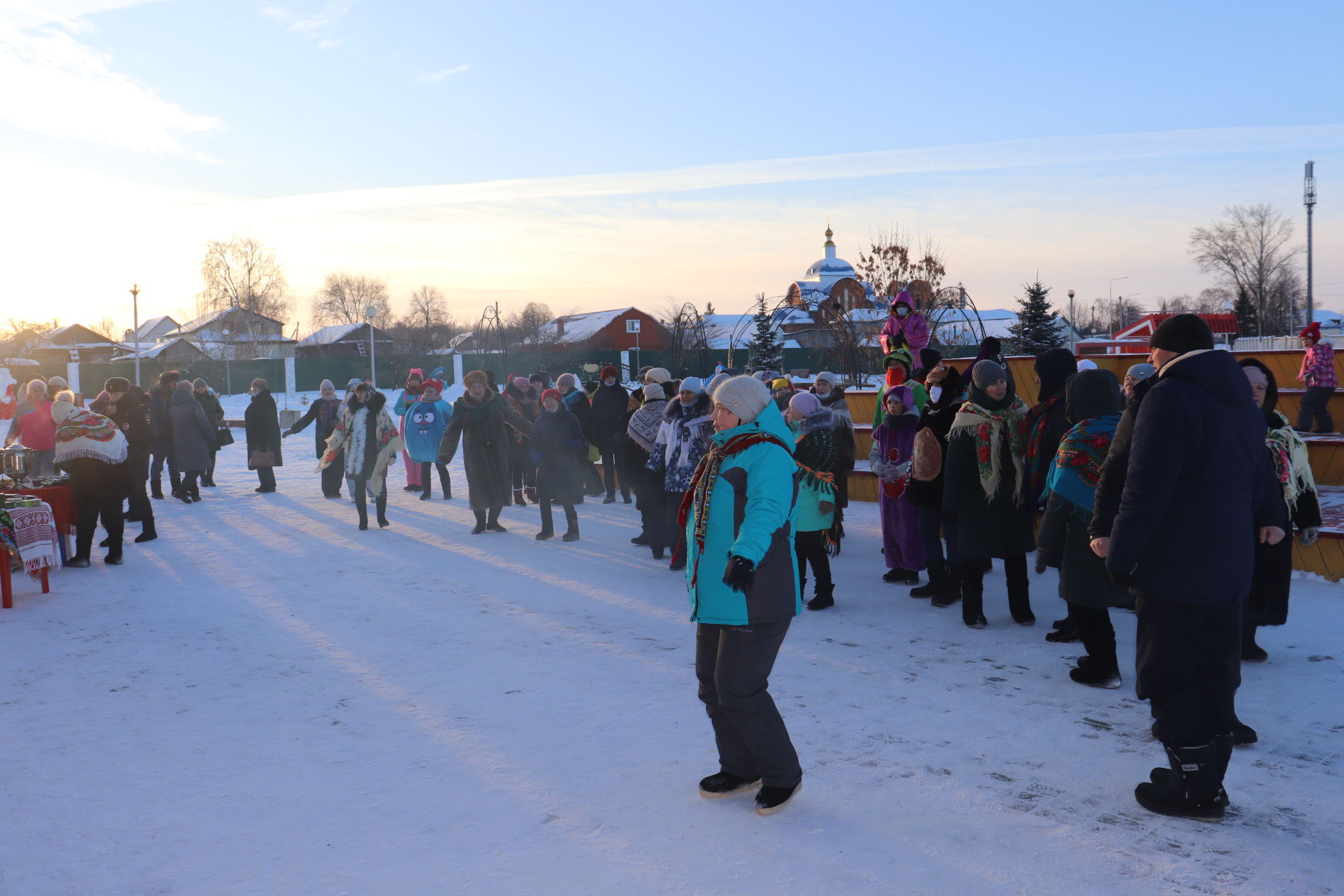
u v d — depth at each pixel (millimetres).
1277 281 70750
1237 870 2918
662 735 4207
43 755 4109
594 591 7246
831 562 8156
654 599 6949
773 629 3344
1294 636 5426
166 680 5195
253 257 84625
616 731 4270
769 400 3512
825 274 70125
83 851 3223
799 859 3053
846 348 24344
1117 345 15773
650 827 3305
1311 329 12547
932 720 4324
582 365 44719
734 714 3346
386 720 4480
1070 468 4699
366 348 76562
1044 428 5844
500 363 44594
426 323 81312
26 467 8773
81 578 8039
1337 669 4832
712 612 3357
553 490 9516
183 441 12836
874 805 3445
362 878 2992
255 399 13859
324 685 5055
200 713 4645
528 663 5371
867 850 3100
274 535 10188
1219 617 3279
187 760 4027
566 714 4508
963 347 23094
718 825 3311
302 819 3434
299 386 52250
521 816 3420
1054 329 35438
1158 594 3227
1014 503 5816
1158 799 3332
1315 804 3367
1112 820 3291
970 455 5820
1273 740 3961
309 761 3994
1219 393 3225
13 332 86938
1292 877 2869
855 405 13320
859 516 10492
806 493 6406
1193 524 3203
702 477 3467
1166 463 3166
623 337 67000
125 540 10047
